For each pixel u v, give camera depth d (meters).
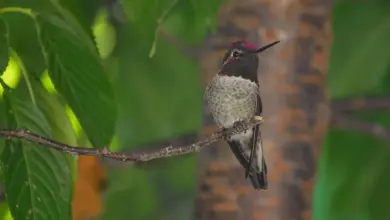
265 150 2.38
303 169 2.38
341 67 2.56
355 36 2.56
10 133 2.22
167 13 2.30
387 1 2.56
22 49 2.28
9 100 2.25
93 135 2.26
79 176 2.46
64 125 2.29
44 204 2.24
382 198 2.56
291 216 2.38
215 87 2.38
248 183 2.38
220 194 2.38
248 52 2.38
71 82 2.25
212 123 2.40
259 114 2.38
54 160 2.24
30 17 2.28
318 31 2.39
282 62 2.38
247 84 2.38
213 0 2.35
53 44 2.26
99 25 2.55
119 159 2.23
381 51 2.56
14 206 2.23
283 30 2.38
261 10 2.38
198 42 2.38
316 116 2.39
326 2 2.39
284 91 2.38
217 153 2.38
